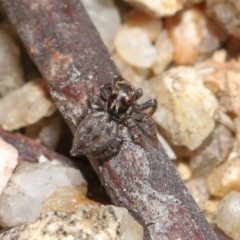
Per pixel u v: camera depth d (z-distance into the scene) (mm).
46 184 85
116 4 99
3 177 85
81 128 84
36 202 85
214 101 91
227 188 90
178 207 81
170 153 91
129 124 87
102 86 85
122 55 96
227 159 92
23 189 85
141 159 82
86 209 80
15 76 95
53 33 87
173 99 91
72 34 86
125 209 81
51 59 86
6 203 85
